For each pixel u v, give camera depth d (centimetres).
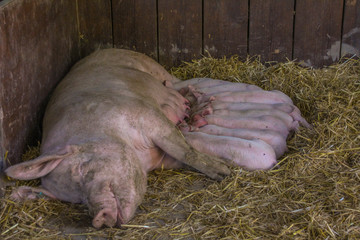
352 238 255
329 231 260
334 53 445
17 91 315
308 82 425
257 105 377
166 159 329
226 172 312
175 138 313
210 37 450
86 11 450
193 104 400
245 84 409
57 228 271
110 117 299
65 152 275
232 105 379
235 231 265
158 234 265
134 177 277
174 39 453
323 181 305
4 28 296
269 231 265
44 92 363
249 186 304
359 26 435
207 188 306
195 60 455
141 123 308
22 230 266
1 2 304
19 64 317
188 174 325
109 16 451
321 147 338
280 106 373
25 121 329
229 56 455
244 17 441
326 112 374
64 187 277
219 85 412
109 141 283
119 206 263
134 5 445
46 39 365
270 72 443
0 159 293
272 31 443
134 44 457
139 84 357
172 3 442
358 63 443
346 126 355
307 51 447
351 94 393
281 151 338
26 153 329
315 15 436
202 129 351
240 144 320
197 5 441
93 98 312
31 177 277
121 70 370
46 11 364
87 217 280
